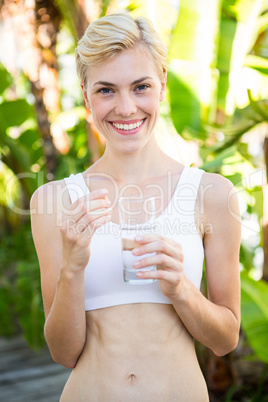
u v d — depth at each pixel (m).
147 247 1.32
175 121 3.18
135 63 1.45
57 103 4.92
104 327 1.52
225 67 3.09
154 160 1.63
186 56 3.13
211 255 1.58
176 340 1.52
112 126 1.52
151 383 1.47
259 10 2.99
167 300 1.53
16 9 4.61
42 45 4.62
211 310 1.47
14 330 6.30
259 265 4.59
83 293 1.44
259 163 3.98
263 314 2.87
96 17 3.42
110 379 1.48
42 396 4.35
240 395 3.78
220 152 3.25
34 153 5.42
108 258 1.52
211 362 3.79
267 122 3.10
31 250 5.43
